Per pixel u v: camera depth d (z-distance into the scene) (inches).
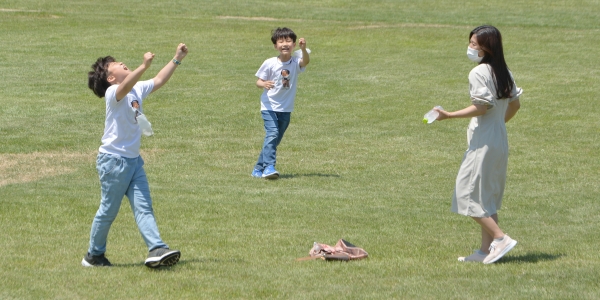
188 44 2236.7
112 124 550.6
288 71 972.6
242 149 1167.6
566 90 1627.7
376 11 2989.7
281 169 1043.3
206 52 2118.6
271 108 981.8
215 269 570.3
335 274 557.3
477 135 578.2
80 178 969.5
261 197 869.8
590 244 665.0
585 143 1200.2
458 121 1374.3
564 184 952.3
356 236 697.6
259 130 1306.6
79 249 636.7
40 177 972.6
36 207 794.2
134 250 639.1
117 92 538.6
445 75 1818.4
